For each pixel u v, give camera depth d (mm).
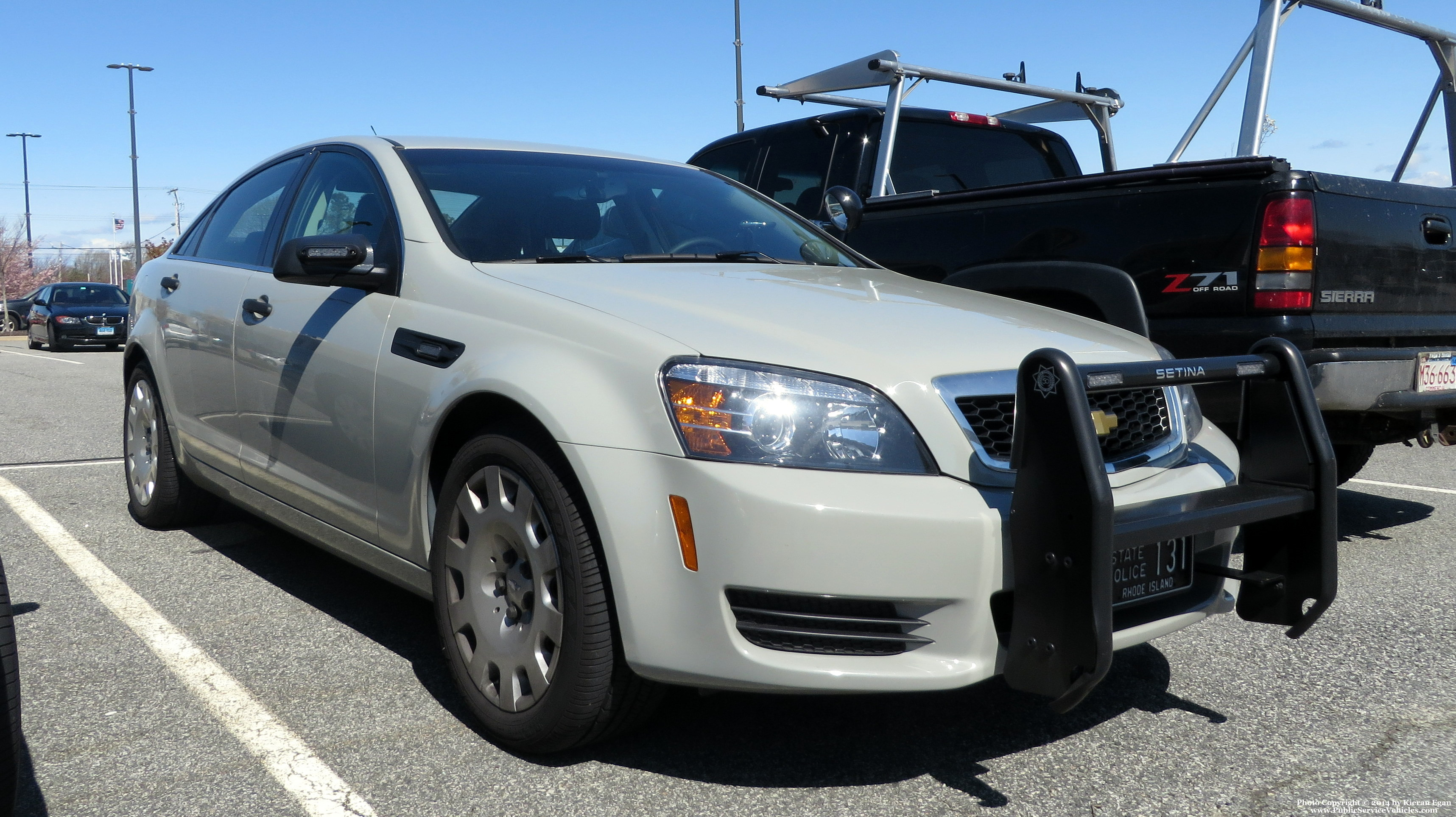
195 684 3031
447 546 2807
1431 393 4141
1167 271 4066
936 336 2596
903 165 6188
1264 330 3818
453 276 3027
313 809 2350
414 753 2621
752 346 2428
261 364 3650
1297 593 2650
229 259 4262
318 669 3160
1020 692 3016
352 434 3158
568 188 3643
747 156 6668
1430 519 5141
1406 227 4234
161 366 4480
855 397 2350
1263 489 2623
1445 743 2727
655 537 2330
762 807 2373
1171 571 2633
